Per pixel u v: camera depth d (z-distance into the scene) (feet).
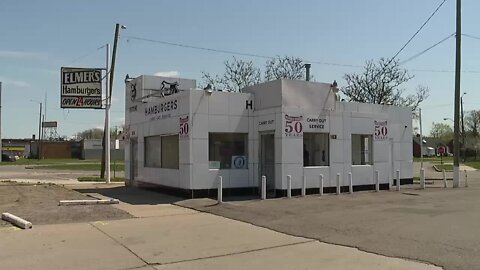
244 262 26.71
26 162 263.90
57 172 152.46
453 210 44.96
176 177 64.13
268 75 164.96
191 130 60.18
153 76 79.20
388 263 25.75
